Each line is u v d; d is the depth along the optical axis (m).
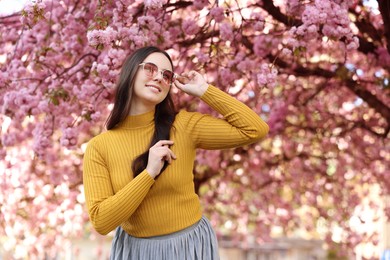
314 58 7.63
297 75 6.66
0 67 6.00
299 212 10.28
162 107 3.51
